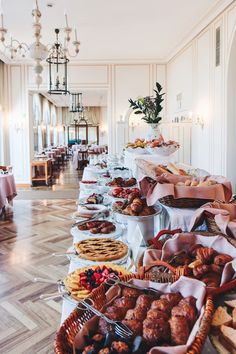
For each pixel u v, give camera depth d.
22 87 9.65
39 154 12.41
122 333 0.88
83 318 0.98
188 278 1.02
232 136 5.69
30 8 5.79
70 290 1.22
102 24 6.70
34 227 5.30
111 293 1.07
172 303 0.97
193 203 1.73
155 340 0.84
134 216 1.75
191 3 5.69
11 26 6.71
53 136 20.95
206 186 1.74
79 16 6.24
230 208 1.57
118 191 2.63
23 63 9.55
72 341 0.91
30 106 9.89
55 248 4.29
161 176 1.87
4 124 9.66
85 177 4.79
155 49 8.63
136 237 1.62
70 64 9.66
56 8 5.83
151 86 9.74
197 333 0.82
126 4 5.72
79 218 2.22
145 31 7.16
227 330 0.89
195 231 1.50
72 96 16.86
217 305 1.03
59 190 9.06
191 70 7.54
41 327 2.54
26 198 7.87
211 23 6.27
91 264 1.48
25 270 3.59
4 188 6.14
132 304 1.01
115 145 9.87
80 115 22.81
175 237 1.34
